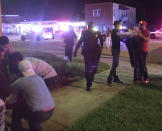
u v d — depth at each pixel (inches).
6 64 176.4
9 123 171.0
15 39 1411.2
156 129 165.3
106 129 165.6
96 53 252.5
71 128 166.7
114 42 273.3
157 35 1273.4
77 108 208.1
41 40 1336.1
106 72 368.2
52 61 454.3
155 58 545.6
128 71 378.0
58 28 1710.1
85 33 252.8
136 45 286.4
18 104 133.8
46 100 128.5
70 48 408.8
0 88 138.9
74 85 285.6
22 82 126.7
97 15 1785.2
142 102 223.0
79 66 401.7
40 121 130.0
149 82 300.2
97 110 201.2
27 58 175.5
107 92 258.5
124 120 179.8
